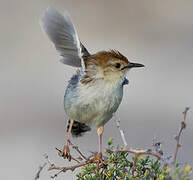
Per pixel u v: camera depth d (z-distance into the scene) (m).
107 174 6.43
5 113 16.55
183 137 14.73
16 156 14.38
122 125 15.63
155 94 17.97
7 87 18.19
